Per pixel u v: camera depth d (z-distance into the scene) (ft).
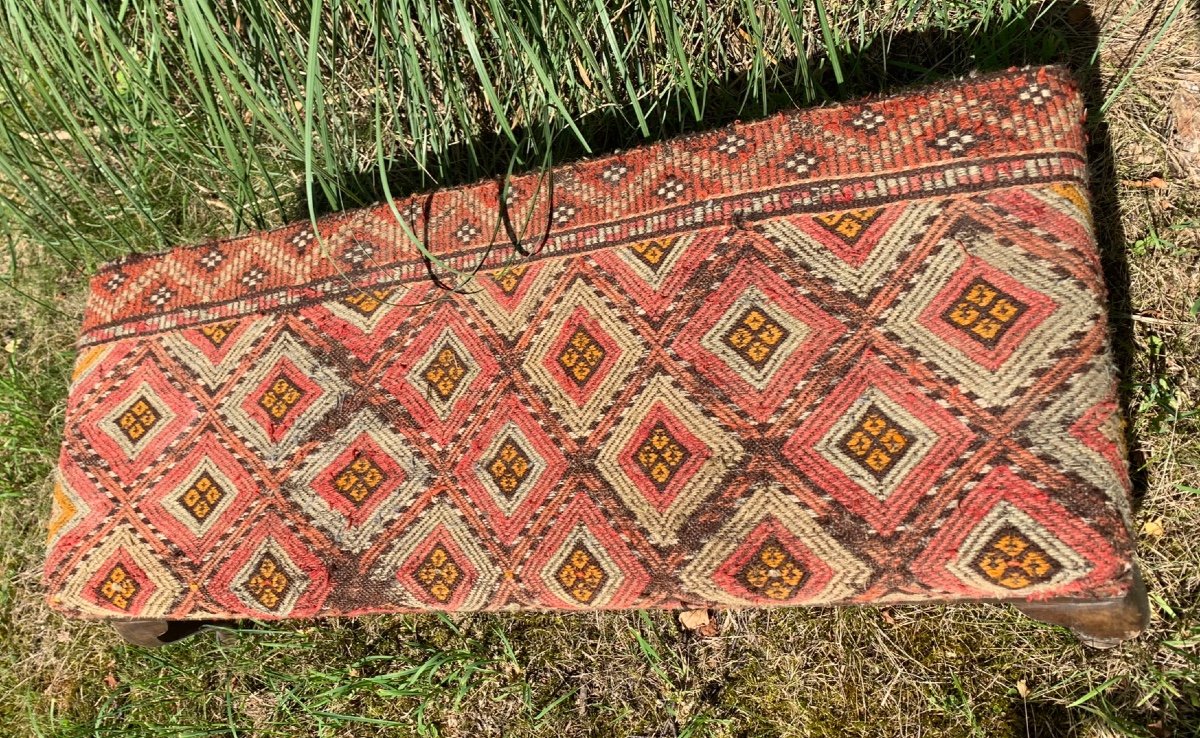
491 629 4.50
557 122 4.58
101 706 4.75
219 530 3.63
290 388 3.71
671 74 4.15
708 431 3.17
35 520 5.18
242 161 4.16
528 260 3.59
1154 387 3.86
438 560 3.37
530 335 3.51
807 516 2.98
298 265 3.87
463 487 3.42
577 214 3.56
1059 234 2.95
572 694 4.34
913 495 2.88
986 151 3.07
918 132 3.17
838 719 4.02
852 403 3.04
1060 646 3.80
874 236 3.15
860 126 3.25
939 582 2.81
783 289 3.21
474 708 4.42
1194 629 3.65
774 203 3.29
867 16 4.35
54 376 5.38
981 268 3.00
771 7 4.32
